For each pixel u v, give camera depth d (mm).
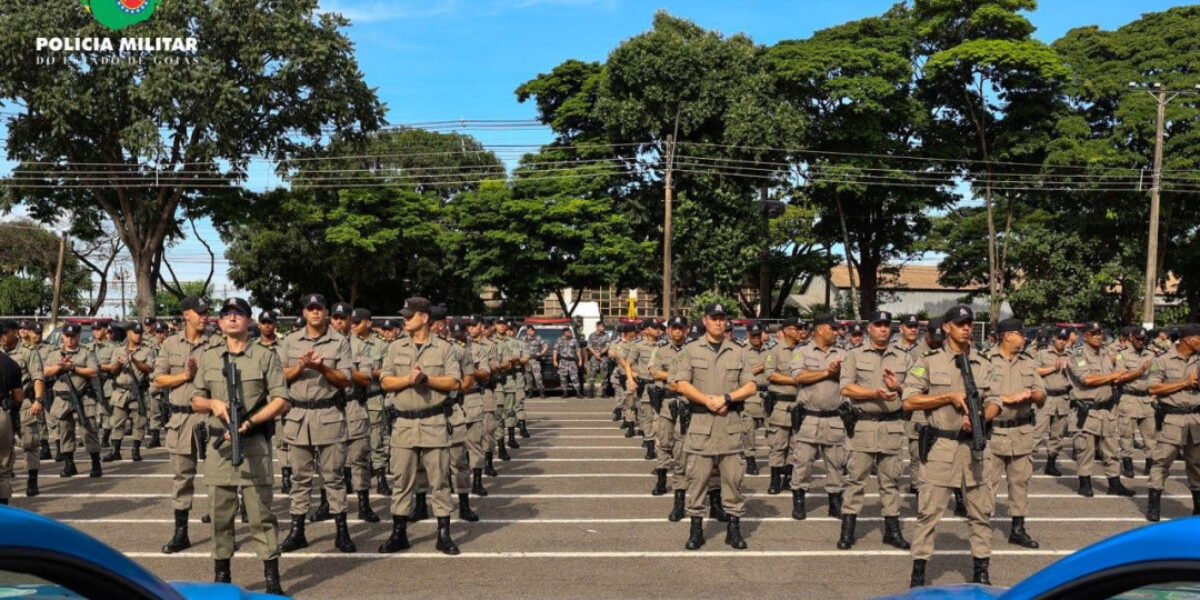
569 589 6480
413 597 6281
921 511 6562
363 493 8773
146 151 25828
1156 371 8906
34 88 26672
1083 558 2035
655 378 10031
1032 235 33812
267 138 29906
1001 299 33375
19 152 29516
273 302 44562
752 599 6270
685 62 33656
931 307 57406
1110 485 10375
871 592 6457
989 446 7875
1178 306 37219
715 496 8859
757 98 33406
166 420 13930
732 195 34188
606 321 35625
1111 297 33406
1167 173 30172
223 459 6148
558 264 35906
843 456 8938
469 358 8281
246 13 27969
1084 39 35250
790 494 10250
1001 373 7844
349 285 43062
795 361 9039
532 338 22016
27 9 25953
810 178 34094
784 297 43188
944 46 34969
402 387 7418
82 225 43625
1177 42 32531
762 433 15078
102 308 50000
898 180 34000
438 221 42906
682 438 7898
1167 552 1845
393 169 41562
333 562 7211
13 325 10062
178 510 7574
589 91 37062
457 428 8484
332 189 37625
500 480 10867
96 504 9484
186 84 26172
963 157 35281
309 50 28750
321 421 7566
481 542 7836
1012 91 33781
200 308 8469
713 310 7551
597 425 16547
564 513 9016
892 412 7762
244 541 7926
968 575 6941
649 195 36594
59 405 11078
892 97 33875
